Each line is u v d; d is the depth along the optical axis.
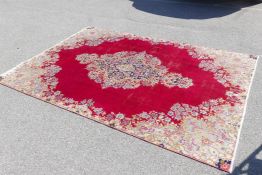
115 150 3.41
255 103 4.00
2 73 4.92
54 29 6.41
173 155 3.31
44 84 4.61
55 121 3.87
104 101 4.19
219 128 3.64
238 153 3.28
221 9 6.88
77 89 4.46
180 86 4.43
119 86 4.50
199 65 4.92
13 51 5.61
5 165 3.26
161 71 4.83
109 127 3.74
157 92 4.32
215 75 4.64
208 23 6.27
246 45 5.42
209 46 5.46
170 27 6.21
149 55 5.29
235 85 4.38
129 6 7.36
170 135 3.57
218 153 3.30
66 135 3.63
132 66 5.00
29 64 5.16
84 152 3.39
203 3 7.24
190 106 4.02
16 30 6.42
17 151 3.43
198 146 3.40
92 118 3.88
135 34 6.04
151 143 3.48
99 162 3.26
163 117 3.85
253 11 6.72
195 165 3.18
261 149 3.31
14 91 4.48
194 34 5.89
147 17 6.71
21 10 7.42
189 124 3.72
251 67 4.78
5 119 3.92
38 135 3.65
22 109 4.10
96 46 5.68
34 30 6.39
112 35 6.05
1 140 3.59
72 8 7.43
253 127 3.62
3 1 8.07
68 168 3.20
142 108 4.02
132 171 3.13
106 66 5.04
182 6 7.15
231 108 3.94
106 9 7.26
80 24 6.58
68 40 5.95
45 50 5.61
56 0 8.00
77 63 5.15
